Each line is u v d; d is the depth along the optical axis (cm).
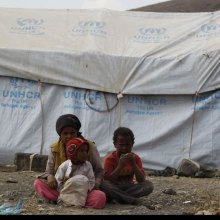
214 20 1292
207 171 1112
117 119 1177
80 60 1184
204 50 1169
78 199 584
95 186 606
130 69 1177
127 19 1332
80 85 1180
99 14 1339
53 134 1177
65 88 1192
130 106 1180
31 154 1118
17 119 1187
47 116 1185
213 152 1138
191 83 1154
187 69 1158
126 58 1178
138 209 589
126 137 629
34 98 1193
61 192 590
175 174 1116
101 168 617
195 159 1143
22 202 596
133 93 1170
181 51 1195
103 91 1177
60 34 1273
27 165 1105
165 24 1307
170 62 1165
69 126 598
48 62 1188
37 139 1179
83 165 598
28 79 1195
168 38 1252
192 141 1148
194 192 766
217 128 1141
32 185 802
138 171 624
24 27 1294
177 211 585
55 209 568
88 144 601
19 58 1193
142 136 1162
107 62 1180
